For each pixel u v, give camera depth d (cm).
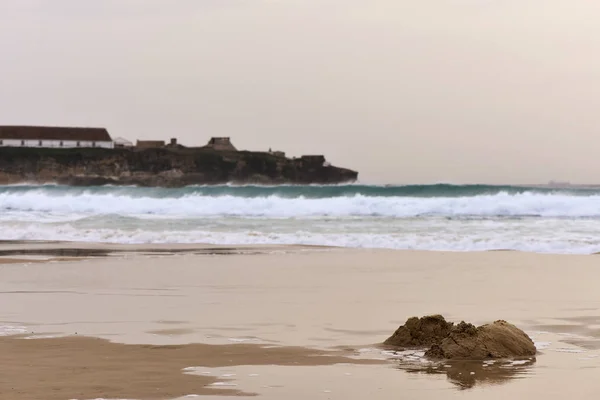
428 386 1409
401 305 2450
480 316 2233
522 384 1424
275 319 2192
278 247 4753
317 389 1384
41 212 8019
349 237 5125
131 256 4159
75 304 2477
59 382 1426
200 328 2052
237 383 1427
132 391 1360
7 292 2759
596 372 1525
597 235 5128
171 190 10400
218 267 3591
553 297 2612
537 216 6969
